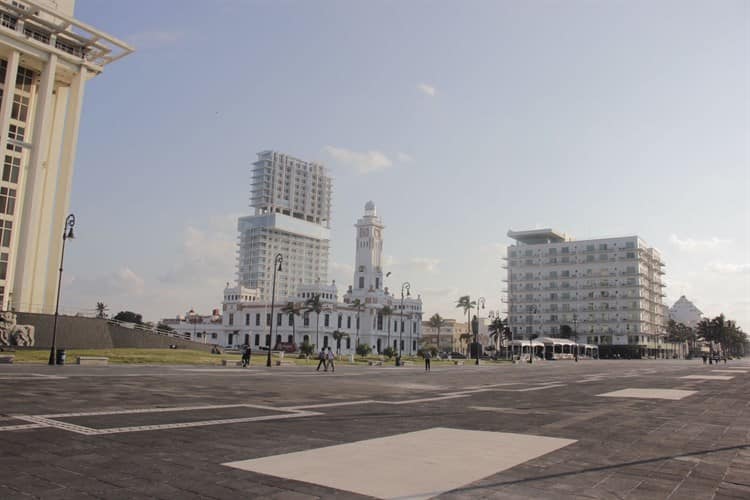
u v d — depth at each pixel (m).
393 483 7.68
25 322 54.16
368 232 154.88
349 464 8.83
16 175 63.34
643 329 156.12
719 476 8.50
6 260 61.44
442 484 7.68
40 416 13.57
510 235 180.00
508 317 170.88
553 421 14.64
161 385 24.08
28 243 58.91
